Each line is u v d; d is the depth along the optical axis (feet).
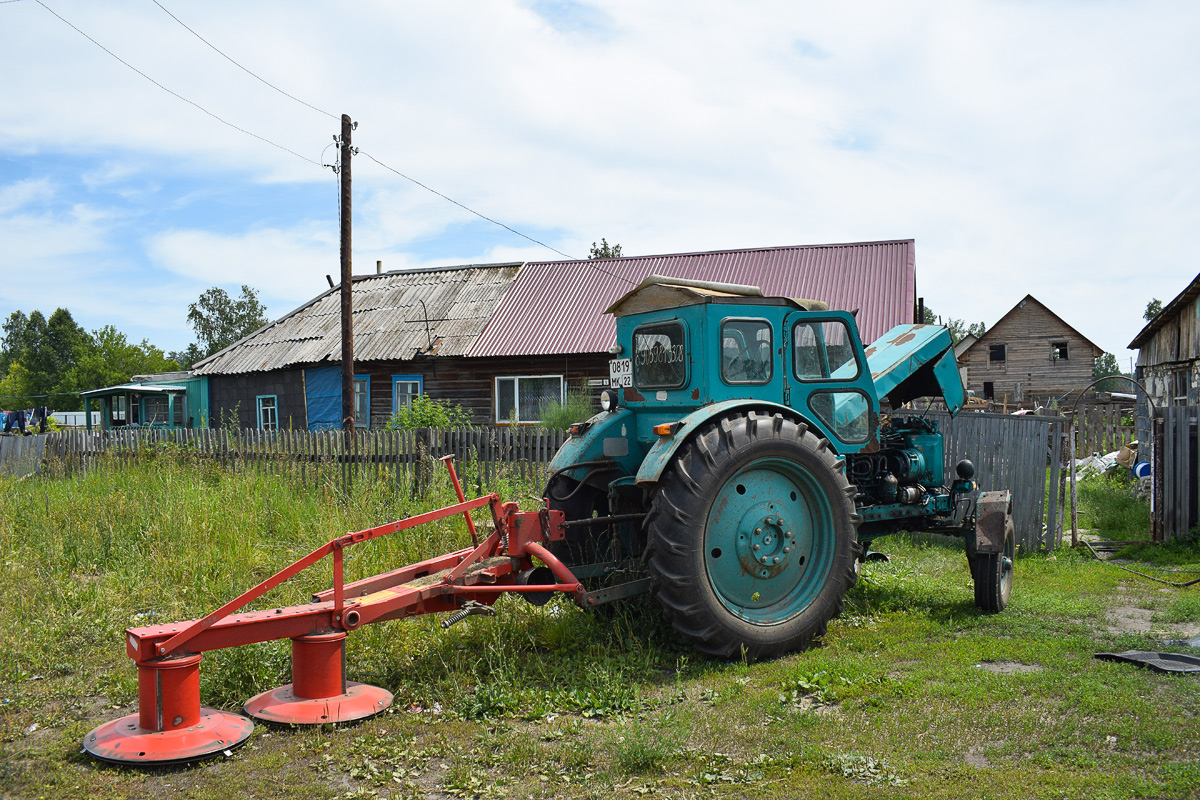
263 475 30.19
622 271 57.93
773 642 14.70
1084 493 33.42
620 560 16.92
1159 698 12.02
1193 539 25.22
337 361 55.06
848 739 10.98
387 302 61.21
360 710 12.00
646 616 16.26
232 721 11.35
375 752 10.84
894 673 13.84
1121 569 22.68
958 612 17.94
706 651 14.34
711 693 12.83
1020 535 26.58
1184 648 14.65
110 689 13.10
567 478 17.51
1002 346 131.95
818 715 11.86
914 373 21.48
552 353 48.91
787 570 15.49
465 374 52.16
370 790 9.81
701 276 55.36
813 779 9.78
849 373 17.63
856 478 19.31
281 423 58.85
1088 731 10.85
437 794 9.75
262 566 21.17
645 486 14.70
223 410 62.64
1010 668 14.01
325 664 12.18
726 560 14.83
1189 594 19.43
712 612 14.17
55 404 214.48
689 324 15.79
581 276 58.29
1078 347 127.34
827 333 17.51
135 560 21.01
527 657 14.56
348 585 13.53
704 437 14.35
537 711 12.24
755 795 9.48
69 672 14.17
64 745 11.04
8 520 24.58
